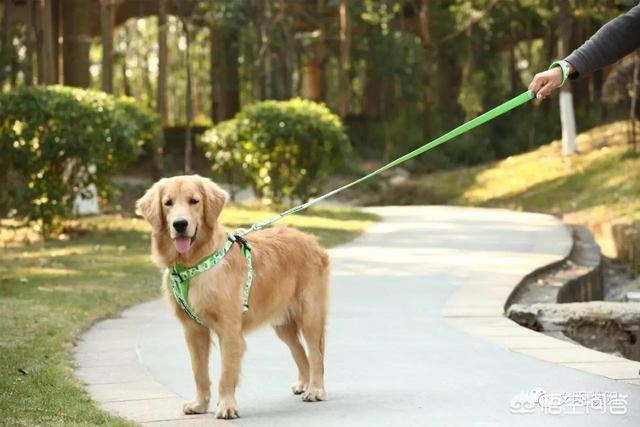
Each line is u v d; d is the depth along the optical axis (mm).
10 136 18734
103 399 7430
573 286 14977
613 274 20156
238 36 46969
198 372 6980
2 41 32125
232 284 6750
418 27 50812
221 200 6742
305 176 26328
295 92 55938
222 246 6750
